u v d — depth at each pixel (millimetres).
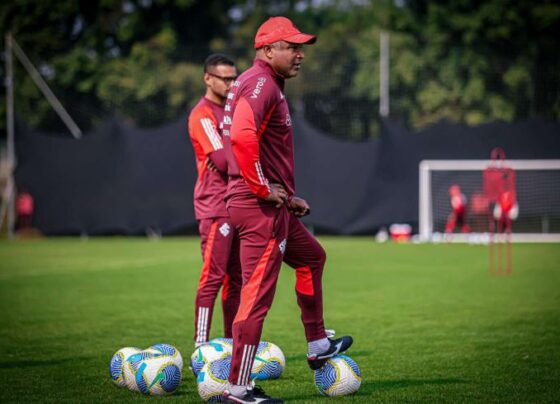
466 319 31969
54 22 113625
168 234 80250
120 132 79562
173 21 121188
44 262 57781
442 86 104938
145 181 79250
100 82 105938
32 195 80750
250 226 18062
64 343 27500
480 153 76562
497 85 104875
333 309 34875
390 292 40500
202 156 24578
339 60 105875
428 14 111688
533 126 76625
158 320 32469
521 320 31609
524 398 19422
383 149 76500
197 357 20594
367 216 76500
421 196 76250
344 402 19031
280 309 35188
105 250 67812
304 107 104875
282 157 18375
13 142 81125
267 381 21453
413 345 26562
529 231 77500
